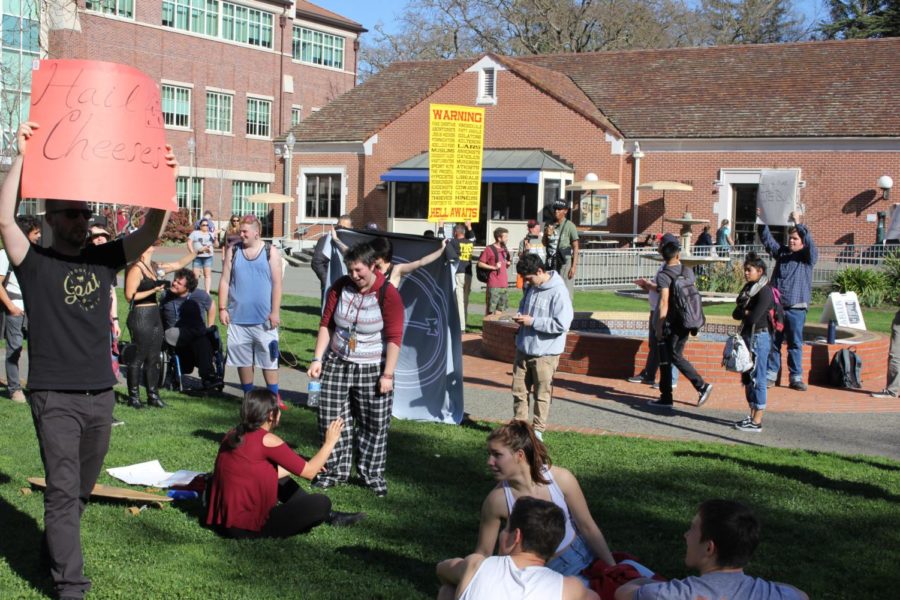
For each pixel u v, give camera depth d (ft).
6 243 15.98
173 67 159.33
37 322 16.22
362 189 131.34
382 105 136.77
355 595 17.07
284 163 136.46
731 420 33.76
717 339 48.49
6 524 20.18
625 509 22.48
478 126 38.04
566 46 187.52
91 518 20.70
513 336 45.19
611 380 41.37
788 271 40.14
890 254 87.40
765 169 109.70
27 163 15.35
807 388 40.37
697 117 115.34
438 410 31.73
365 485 23.88
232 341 31.48
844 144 105.81
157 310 32.50
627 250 92.17
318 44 188.44
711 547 12.83
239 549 19.24
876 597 17.89
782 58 120.67
